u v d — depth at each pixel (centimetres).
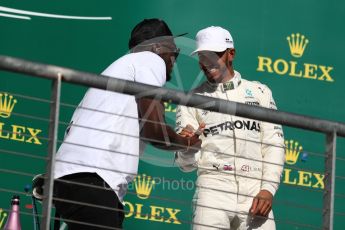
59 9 2672
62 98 2605
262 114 1811
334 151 1850
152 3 2714
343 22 2808
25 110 2592
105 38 2675
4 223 2509
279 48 2761
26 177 2556
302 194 2681
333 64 2780
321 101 2759
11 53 2638
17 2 2662
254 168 2195
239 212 2169
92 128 1747
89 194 1761
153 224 2567
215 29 2262
